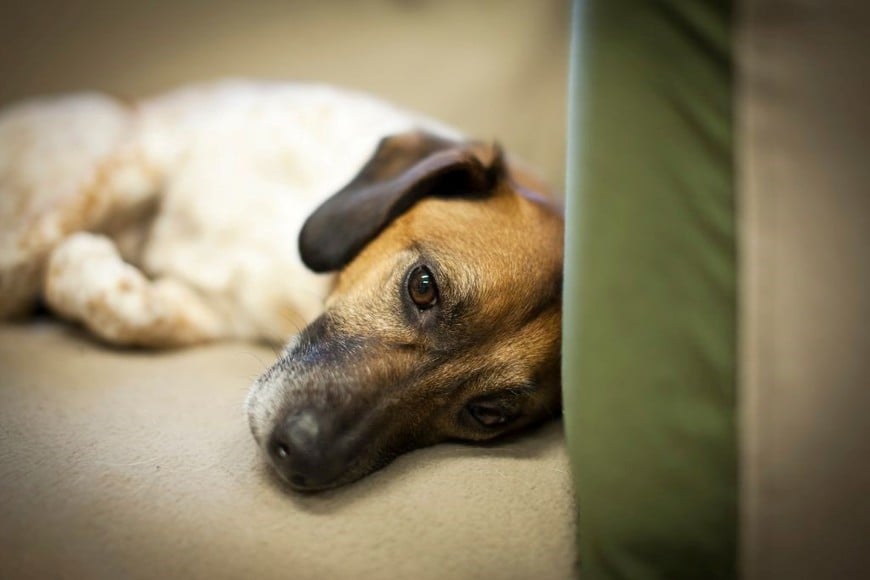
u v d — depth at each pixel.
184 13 0.67
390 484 0.33
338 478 0.32
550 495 0.33
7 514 0.29
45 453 0.32
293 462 0.32
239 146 0.50
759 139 0.26
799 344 0.26
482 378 0.36
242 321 0.47
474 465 0.34
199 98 0.55
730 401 0.27
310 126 0.50
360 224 0.39
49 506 0.30
